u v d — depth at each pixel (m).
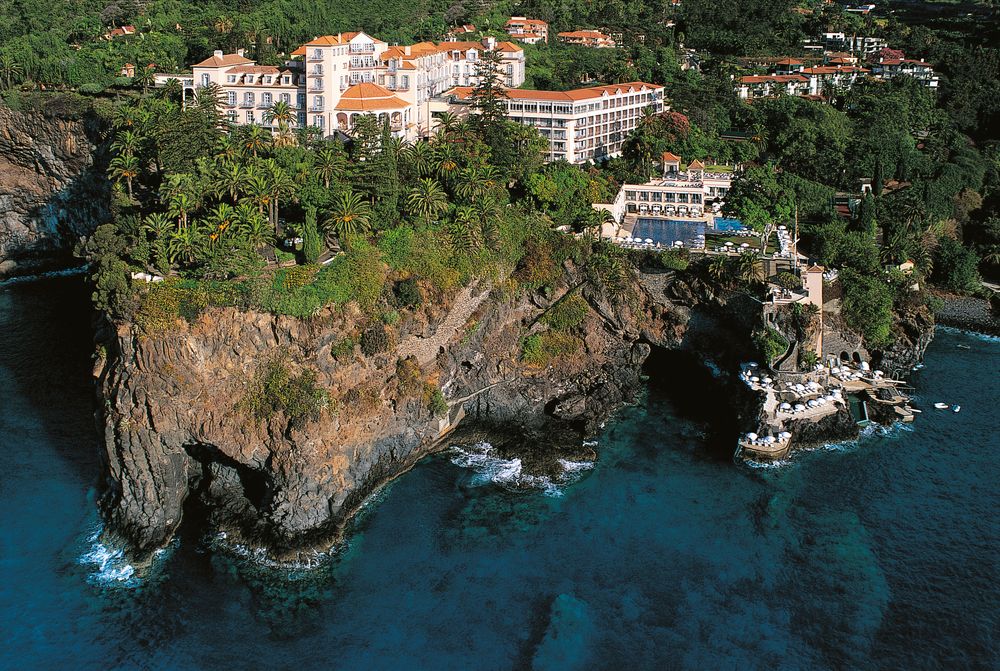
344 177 133.88
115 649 91.62
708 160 195.50
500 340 135.88
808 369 134.88
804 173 196.38
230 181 123.69
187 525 110.44
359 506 113.81
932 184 191.00
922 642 91.94
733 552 105.06
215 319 109.50
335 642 92.69
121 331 108.31
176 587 100.44
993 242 183.62
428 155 146.50
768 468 121.31
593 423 130.75
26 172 185.00
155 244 114.44
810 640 92.50
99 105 174.62
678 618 95.50
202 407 109.88
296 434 107.94
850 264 150.25
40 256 188.75
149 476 108.38
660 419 134.25
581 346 140.62
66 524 109.19
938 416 133.25
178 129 136.62
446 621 95.19
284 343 111.88
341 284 115.69
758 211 165.12
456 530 109.25
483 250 132.38
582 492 116.50
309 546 105.62
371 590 99.75
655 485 117.94
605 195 164.50
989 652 90.50
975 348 157.12
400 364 120.50
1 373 141.88
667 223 163.25
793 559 103.75
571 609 96.38
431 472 121.00
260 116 170.12
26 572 101.56
